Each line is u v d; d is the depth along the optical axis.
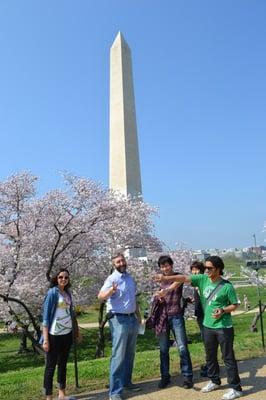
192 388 7.39
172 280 7.50
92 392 7.60
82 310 25.73
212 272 7.19
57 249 17.97
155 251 20.56
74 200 18.06
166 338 7.68
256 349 10.29
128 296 7.33
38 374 9.12
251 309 28.55
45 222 17.72
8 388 7.80
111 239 18.80
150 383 7.90
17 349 22.03
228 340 6.96
